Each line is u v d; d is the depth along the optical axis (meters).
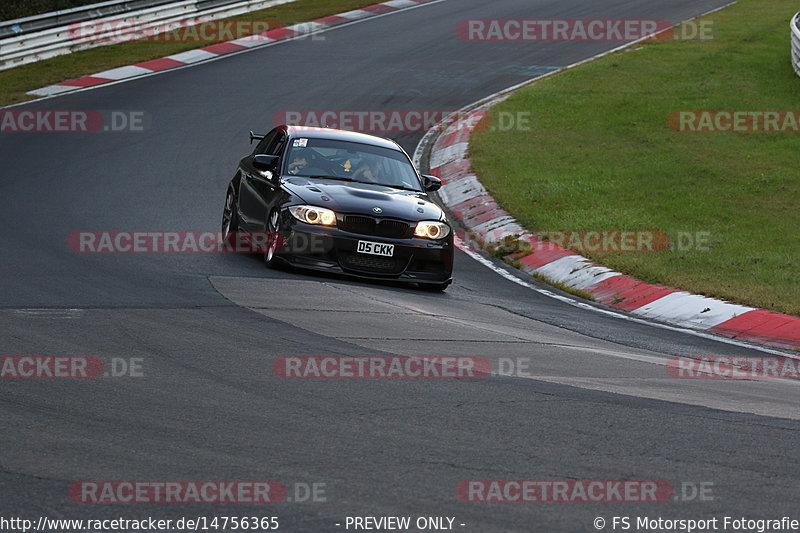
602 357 29.48
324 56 105.38
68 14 102.69
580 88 92.25
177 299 32.12
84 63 97.19
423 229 38.91
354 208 38.31
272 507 15.71
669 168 67.00
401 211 38.91
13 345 25.02
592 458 18.88
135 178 59.53
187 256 40.81
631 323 37.41
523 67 104.25
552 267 47.06
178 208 52.47
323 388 22.77
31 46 97.38
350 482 16.89
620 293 42.31
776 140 74.56
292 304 32.72
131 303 31.02
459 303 37.25
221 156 67.50
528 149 73.06
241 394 21.92
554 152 72.38
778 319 36.94
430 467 17.84
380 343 28.03
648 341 33.84
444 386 23.66
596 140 75.75
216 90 88.75
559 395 23.61
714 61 102.56
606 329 35.34
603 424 21.25
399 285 39.88
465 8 135.12
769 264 45.41
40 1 121.88
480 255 50.44
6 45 94.81
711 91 90.31
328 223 38.00
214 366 24.14
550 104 86.62
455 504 16.17
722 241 50.19
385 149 43.72
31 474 16.61
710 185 62.66
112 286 33.72
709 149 72.31
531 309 37.91
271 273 38.50
